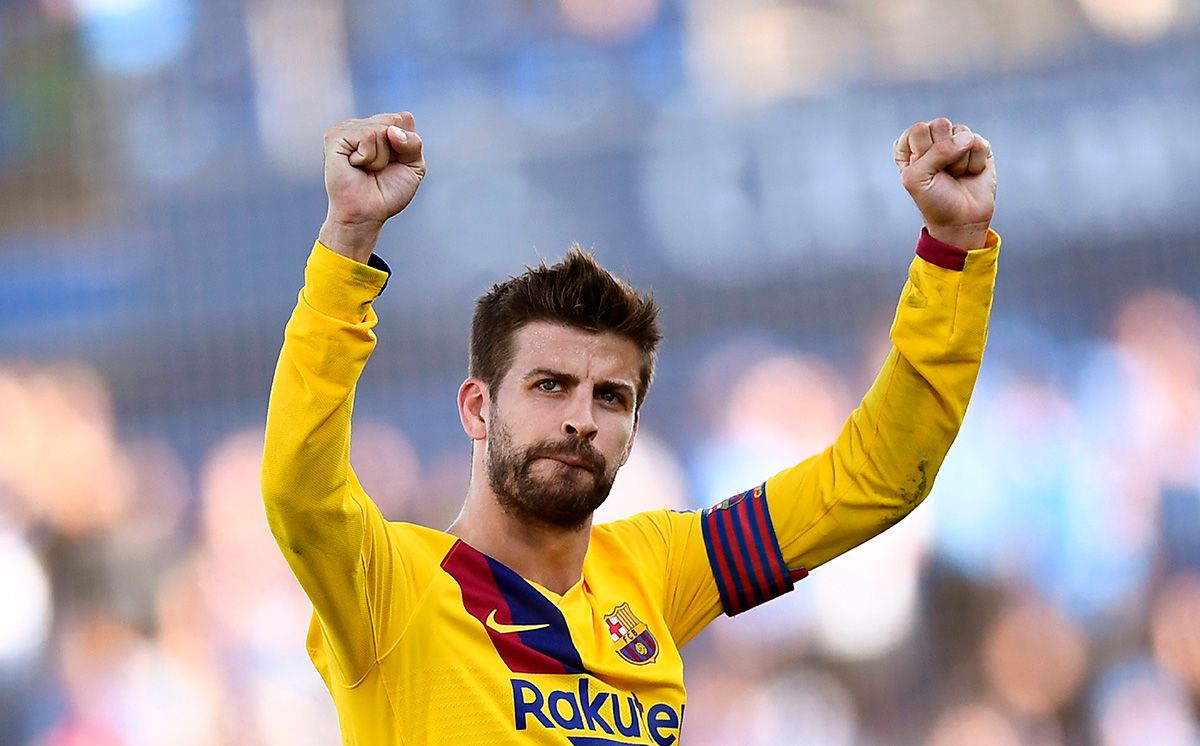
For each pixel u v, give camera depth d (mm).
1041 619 30703
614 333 9312
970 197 9805
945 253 9852
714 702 30016
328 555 8391
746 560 10414
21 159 36969
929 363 10000
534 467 9133
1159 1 34375
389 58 37969
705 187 34875
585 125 36062
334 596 8508
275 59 37906
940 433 10164
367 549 8672
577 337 9234
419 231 34906
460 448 33125
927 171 9711
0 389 34750
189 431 34344
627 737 9141
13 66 37625
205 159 36844
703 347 33906
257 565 33188
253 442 34219
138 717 32094
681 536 10594
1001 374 32594
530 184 35406
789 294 34031
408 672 8836
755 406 33250
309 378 8273
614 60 37281
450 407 33375
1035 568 31078
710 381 33594
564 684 9102
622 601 9844
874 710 29984
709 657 30250
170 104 37562
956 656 30391
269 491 8258
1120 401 32312
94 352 35094
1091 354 32750
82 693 32344
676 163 35156
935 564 30891
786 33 36500
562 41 37531
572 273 9398
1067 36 34781
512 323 9352
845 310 33781
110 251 35812
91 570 33312
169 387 34625
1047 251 33594
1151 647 30688
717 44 36844
